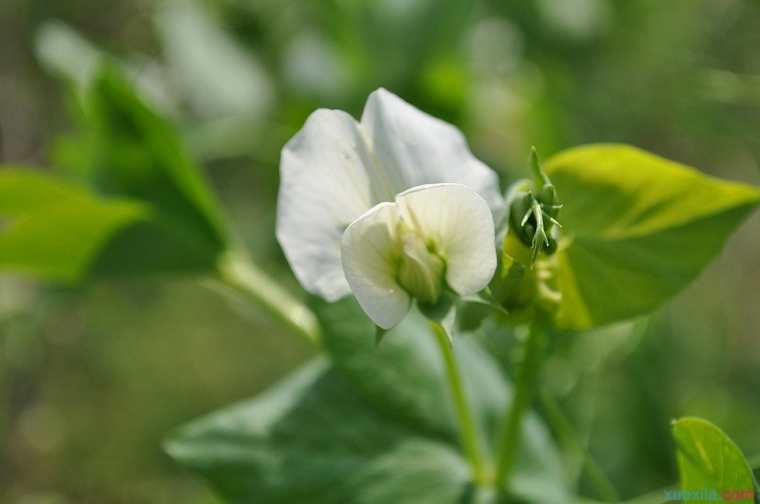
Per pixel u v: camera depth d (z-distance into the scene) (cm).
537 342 26
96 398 68
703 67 44
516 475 29
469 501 28
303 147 25
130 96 32
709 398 44
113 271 32
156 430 68
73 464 66
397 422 29
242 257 32
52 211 31
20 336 56
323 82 42
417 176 25
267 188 44
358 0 41
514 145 46
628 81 44
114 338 68
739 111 42
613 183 26
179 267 32
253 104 45
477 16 44
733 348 54
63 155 37
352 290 24
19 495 65
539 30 44
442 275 24
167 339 69
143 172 32
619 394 37
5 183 32
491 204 25
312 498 28
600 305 26
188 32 46
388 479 28
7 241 31
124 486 66
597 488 32
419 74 40
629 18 44
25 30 65
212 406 69
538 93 43
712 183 25
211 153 45
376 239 24
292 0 46
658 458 36
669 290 26
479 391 29
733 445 24
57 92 66
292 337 69
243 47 46
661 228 26
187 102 47
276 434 29
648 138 48
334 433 29
